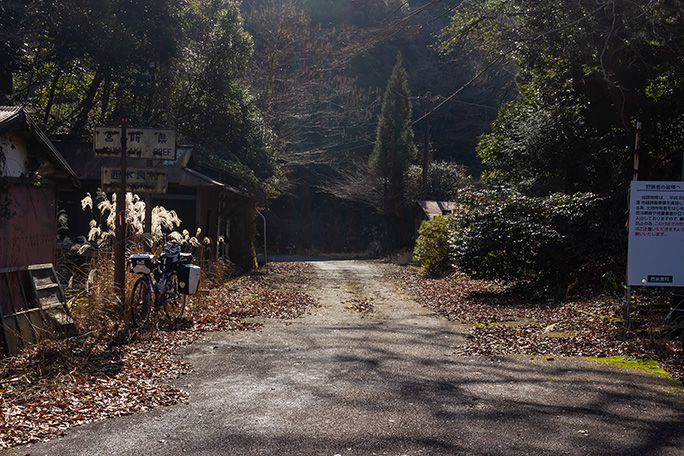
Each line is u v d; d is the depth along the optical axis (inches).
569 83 608.1
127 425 185.9
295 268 1047.0
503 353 307.6
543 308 469.1
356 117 1847.9
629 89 529.7
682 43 487.8
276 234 1950.1
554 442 172.1
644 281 335.3
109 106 971.3
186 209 669.3
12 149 303.4
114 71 796.6
